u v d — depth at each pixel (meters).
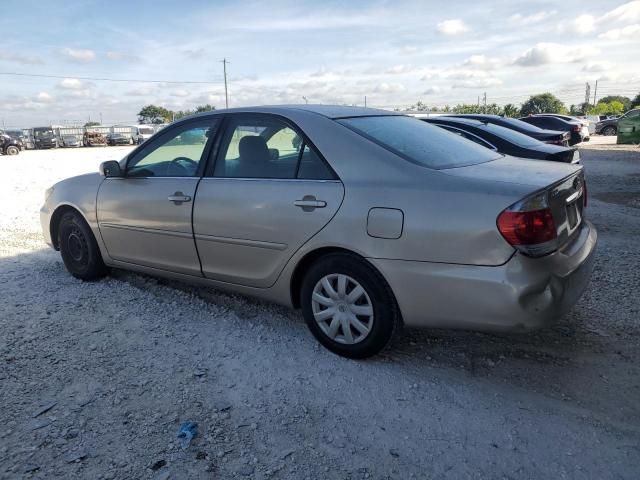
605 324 3.88
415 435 2.70
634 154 18.45
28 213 9.20
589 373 3.24
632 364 3.32
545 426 2.75
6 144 34.28
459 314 2.95
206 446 2.61
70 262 5.07
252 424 2.79
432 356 3.48
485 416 2.84
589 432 2.69
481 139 7.92
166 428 2.75
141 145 4.42
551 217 2.88
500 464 2.48
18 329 3.92
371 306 3.24
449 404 2.95
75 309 4.32
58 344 3.68
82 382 3.19
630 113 22.89
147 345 3.68
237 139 3.84
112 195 4.51
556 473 2.41
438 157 3.41
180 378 3.24
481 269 2.84
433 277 2.96
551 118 21.64
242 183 3.69
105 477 2.40
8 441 2.64
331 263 3.33
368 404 2.96
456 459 2.52
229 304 4.41
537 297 2.79
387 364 3.38
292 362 3.43
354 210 3.16
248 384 3.18
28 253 6.16
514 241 2.76
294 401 3.00
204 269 4.00
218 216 3.77
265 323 4.04
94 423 2.79
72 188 4.91
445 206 2.92
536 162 3.71
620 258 5.46
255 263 3.69
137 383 3.18
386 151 3.27
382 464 2.49
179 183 4.05
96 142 49.69
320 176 3.38
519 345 3.60
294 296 3.67
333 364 3.40
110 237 4.60
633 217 7.64
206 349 3.62
